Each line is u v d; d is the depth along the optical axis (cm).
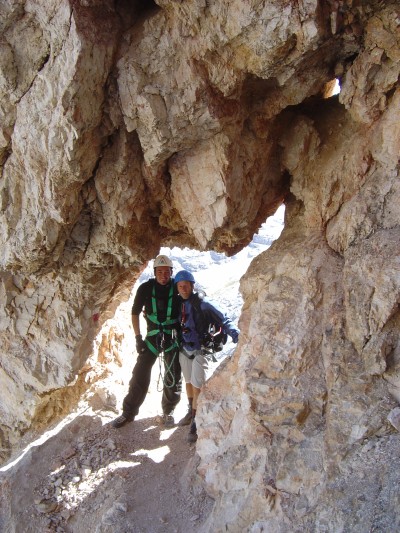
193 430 511
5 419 598
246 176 431
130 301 686
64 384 557
